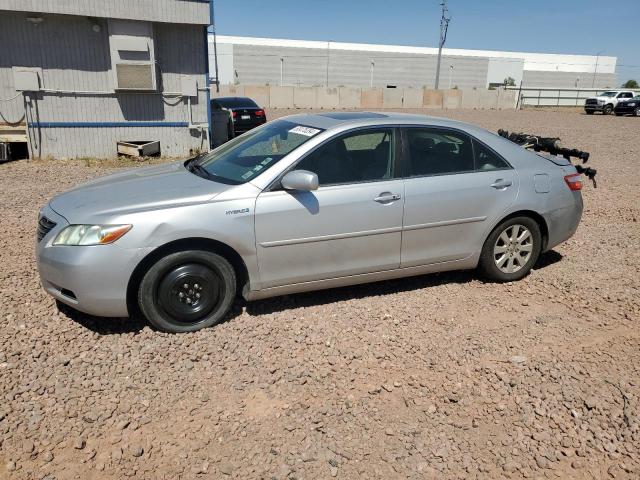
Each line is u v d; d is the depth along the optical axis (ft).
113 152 42.93
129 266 12.66
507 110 154.61
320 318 14.64
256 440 10.02
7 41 38.55
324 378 11.94
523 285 17.37
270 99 142.92
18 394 11.06
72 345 12.91
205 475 9.17
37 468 9.21
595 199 30.53
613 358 13.03
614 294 16.75
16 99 39.93
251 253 13.65
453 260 16.40
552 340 13.88
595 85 271.49
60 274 12.76
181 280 13.23
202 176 14.94
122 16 38.99
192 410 10.79
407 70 233.76
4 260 18.31
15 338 13.12
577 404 11.19
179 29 42.24
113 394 11.18
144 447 9.77
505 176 16.58
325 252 14.47
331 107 147.64
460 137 16.25
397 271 15.72
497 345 13.53
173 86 43.27
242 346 13.10
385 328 14.23
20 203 26.94
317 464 9.46
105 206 13.14
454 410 10.98
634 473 9.48
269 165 14.17
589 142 61.82
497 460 9.70
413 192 15.21
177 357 12.55
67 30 39.52
